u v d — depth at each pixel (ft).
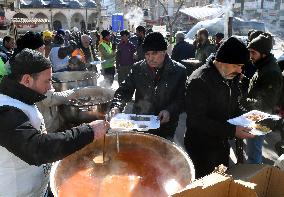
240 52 7.92
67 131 5.82
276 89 11.43
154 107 10.75
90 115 12.96
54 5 191.62
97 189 6.79
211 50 26.27
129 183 7.00
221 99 8.55
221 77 8.38
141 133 8.56
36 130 5.64
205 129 8.54
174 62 10.77
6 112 5.52
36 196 6.57
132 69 11.11
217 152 9.11
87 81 17.24
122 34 30.12
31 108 6.08
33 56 5.91
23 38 12.97
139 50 28.78
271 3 151.94
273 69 11.40
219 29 61.11
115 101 10.83
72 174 7.27
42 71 5.98
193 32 62.03
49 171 7.01
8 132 5.42
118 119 9.42
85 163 7.75
